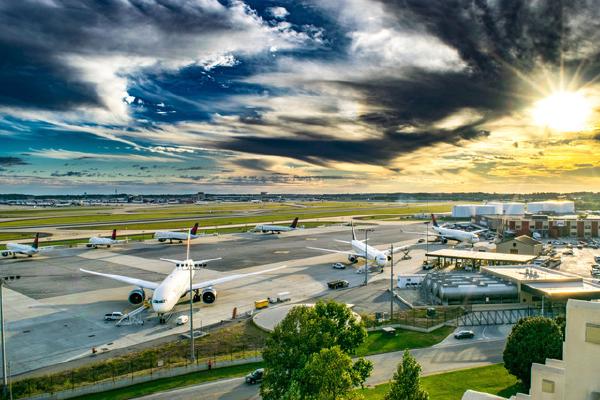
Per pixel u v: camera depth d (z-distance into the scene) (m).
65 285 121.69
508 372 62.88
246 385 61.34
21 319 91.62
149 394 59.12
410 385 39.38
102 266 150.50
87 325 87.81
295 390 39.50
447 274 120.75
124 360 70.06
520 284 104.50
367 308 100.88
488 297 104.19
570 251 186.75
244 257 169.25
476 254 148.75
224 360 69.31
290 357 46.66
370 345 76.75
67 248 191.62
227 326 86.94
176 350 74.44
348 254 159.25
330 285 119.00
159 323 88.81
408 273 141.00
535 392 42.62
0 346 77.00
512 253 162.50
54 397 58.31
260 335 81.69
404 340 79.31
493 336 81.75
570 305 35.94
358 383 48.06
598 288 99.56
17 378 64.62
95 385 60.66
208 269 145.38
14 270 143.75
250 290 116.31
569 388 35.97
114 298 107.81
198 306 101.00
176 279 98.81
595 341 34.66
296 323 49.78
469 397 47.41
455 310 97.75
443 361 69.69
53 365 69.31
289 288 119.12
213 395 58.34
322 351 40.28
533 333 58.31
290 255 173.75
